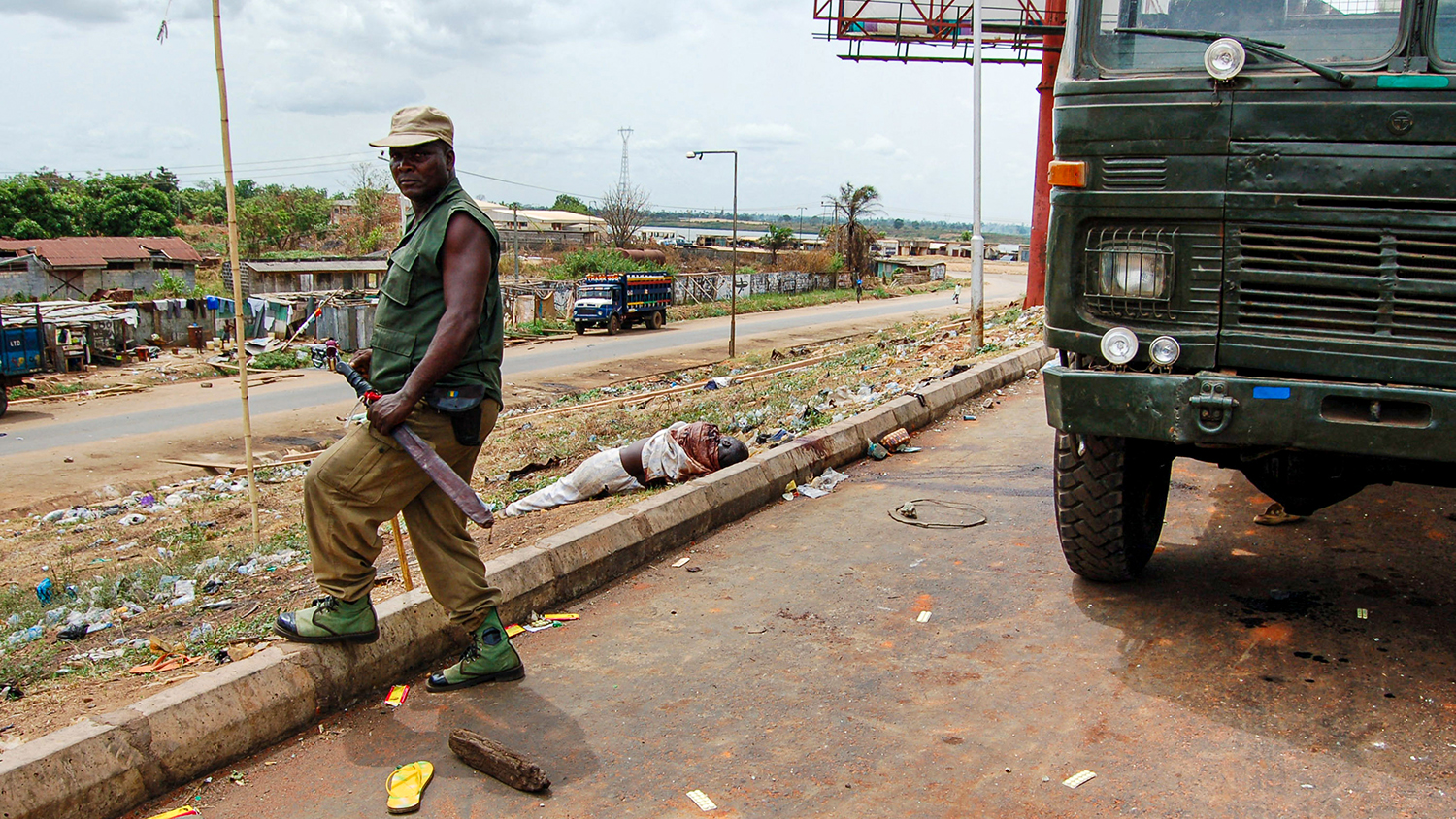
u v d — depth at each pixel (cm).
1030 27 1938
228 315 3722
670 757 328
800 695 371
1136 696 362
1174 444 412
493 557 486
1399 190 329
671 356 3566
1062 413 385
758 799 301
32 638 484
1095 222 382
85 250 5031
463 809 299
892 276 9881
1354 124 333
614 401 2077
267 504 1215
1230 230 356
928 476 702
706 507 577
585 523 511
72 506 1509
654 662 404
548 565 465
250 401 2566
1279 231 349
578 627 444
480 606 378
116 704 341
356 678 367
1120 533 437
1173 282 368
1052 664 391
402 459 344
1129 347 371
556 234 9419
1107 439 424
